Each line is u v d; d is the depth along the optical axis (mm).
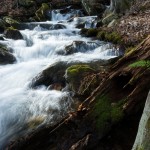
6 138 6445
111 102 5594
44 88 8031
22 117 6938
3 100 7617
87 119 5520
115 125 5527
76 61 8938
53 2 21969
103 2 20578
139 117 5543
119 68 5809
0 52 11172
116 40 11820
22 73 9461
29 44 13469
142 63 4820
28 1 20906
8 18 17188
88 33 14078
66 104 6816
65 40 13664
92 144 5430
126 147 5363
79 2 21828
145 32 11258
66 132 5543
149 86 5434
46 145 5602
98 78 6641
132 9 14719
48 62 10500
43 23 17250
